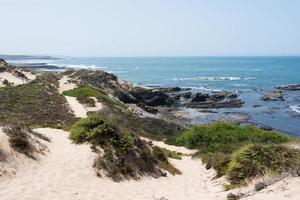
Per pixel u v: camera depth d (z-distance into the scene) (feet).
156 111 189.06
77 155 49.47
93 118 59.57
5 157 41.75
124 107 158.51
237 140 84.74
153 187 46.52
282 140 83.25
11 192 35.29
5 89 146.82
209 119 172.55
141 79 399.03
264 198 27.96
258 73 485.56
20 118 88.48
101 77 228.22
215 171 53.06
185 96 240.73
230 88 299.58
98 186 42.14
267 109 197.77
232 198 34.37
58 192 37.32
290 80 372.99
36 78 213.46
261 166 42.14
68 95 161.99
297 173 31.40
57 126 77.66
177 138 95.55
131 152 53.42
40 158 46.19
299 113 185.78
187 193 44.42
